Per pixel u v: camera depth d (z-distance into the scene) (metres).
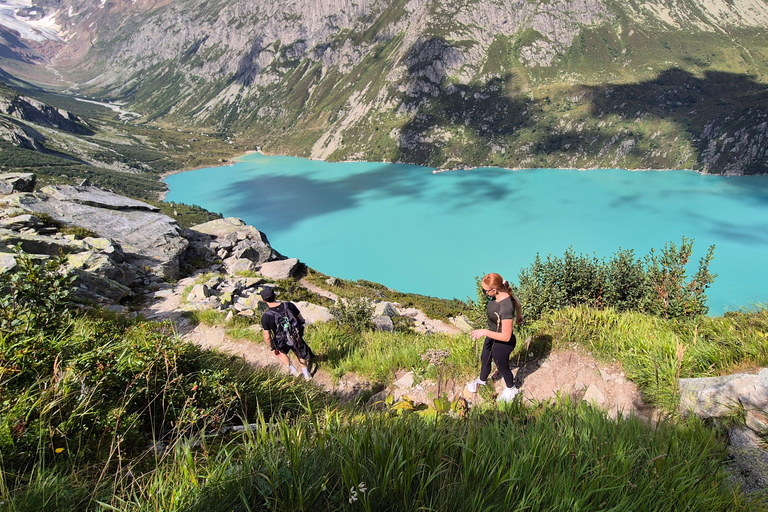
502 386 5.44
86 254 15.50
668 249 8.23
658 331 5.48
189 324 12.17
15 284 4.07
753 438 3.08
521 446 2.62
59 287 4.25
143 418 3.41
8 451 2.40
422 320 20.42
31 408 2.65
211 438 3.31
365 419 3.06
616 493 2.20
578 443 2.71
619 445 2.64
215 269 22.17
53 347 3.62
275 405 4.68
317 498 2.04
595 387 4.93
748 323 4.89
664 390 4.25
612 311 6.60
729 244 187.00
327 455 2.35
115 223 21.50
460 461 2.46
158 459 2.80
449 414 3.85
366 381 7.22
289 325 7.30
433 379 6.18
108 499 2.20
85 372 3.27
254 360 9.41
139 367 3.67
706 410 3.58
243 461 2.30
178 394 3.72
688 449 2.82
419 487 2.14
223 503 1.96
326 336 10.34
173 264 19.89
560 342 5.86
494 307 4.73
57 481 2.23
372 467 2.23
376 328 13.14
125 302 14.46
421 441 2.52
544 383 5.29
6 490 2.05
